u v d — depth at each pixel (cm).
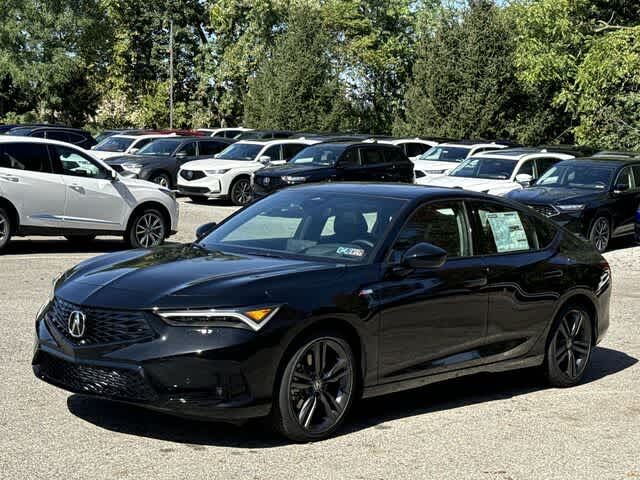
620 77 3203
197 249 668
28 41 5769
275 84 5412
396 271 627
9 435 569
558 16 3559
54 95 5906
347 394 601
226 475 513
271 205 712
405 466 546
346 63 6250
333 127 5406
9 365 742
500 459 568
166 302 547
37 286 1141
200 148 2934
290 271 591
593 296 775
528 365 732
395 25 6675
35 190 1434
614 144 3397
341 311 586
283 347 558
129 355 541
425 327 642
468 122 4516
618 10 3819
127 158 2823
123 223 1536
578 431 636
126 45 7244
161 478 504
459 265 670
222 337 540
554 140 4578
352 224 657
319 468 533
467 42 4556
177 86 7400
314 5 6334
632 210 1819
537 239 748
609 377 809
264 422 572
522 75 3703
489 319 689
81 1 6028
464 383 766
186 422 610
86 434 577
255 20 6512
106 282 584
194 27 7462
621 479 542
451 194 698
